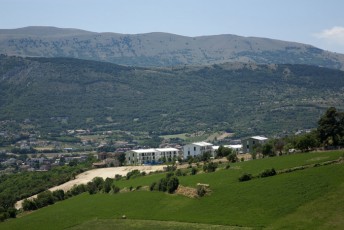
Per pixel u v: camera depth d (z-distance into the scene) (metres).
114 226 180.12
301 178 178.00
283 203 159.75
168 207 190.62
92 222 192.00
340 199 151.50
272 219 151.00
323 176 174.38
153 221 177.12
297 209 152.88
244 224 152.00
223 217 163.12
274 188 175.25
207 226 158.00
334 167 183.88
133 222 180.88
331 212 144.75
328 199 153.62
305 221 143.38
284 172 195.50
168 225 167.88
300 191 165.25
